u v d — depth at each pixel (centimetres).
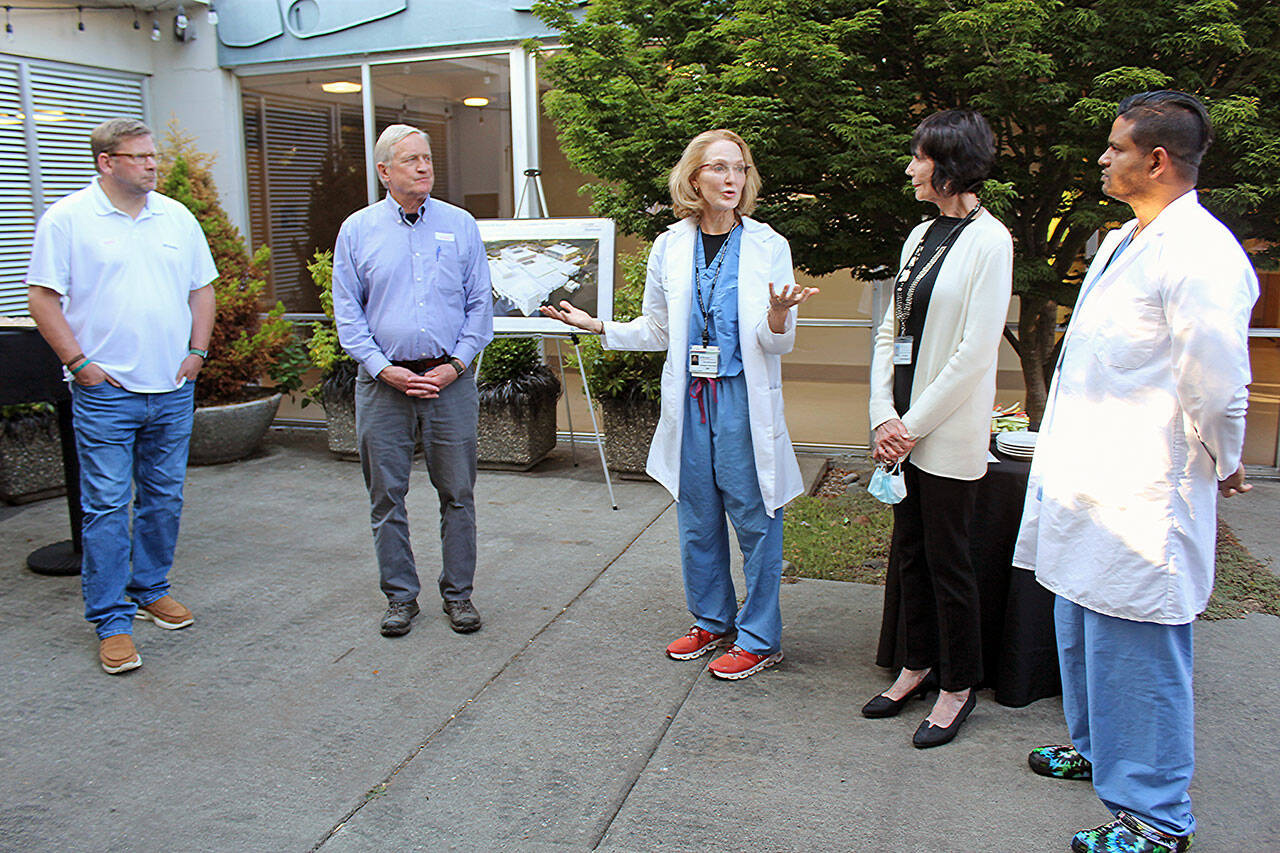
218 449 611
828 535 459
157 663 338
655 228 484
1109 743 225
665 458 321
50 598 400
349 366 617
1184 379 199
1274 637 343
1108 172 215
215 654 345
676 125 416
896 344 274
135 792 261
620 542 463
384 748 281
